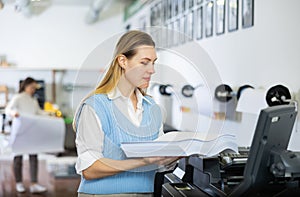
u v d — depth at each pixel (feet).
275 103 7.58
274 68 8.54
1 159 17.42
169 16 16.70
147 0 19.93
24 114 17.22
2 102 25.22
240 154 5.45
